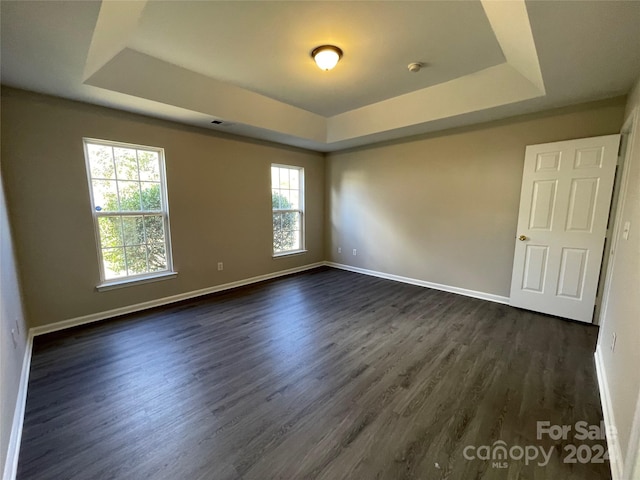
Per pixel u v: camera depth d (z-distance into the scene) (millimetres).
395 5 1888
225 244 4195
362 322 3100
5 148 2463
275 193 4938
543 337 2732
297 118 4074
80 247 2951
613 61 2006
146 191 3412
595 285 2932
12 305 2000
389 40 2301
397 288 4301
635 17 1466
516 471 1384
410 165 4344
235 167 4199
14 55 1913
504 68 2771
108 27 1746
